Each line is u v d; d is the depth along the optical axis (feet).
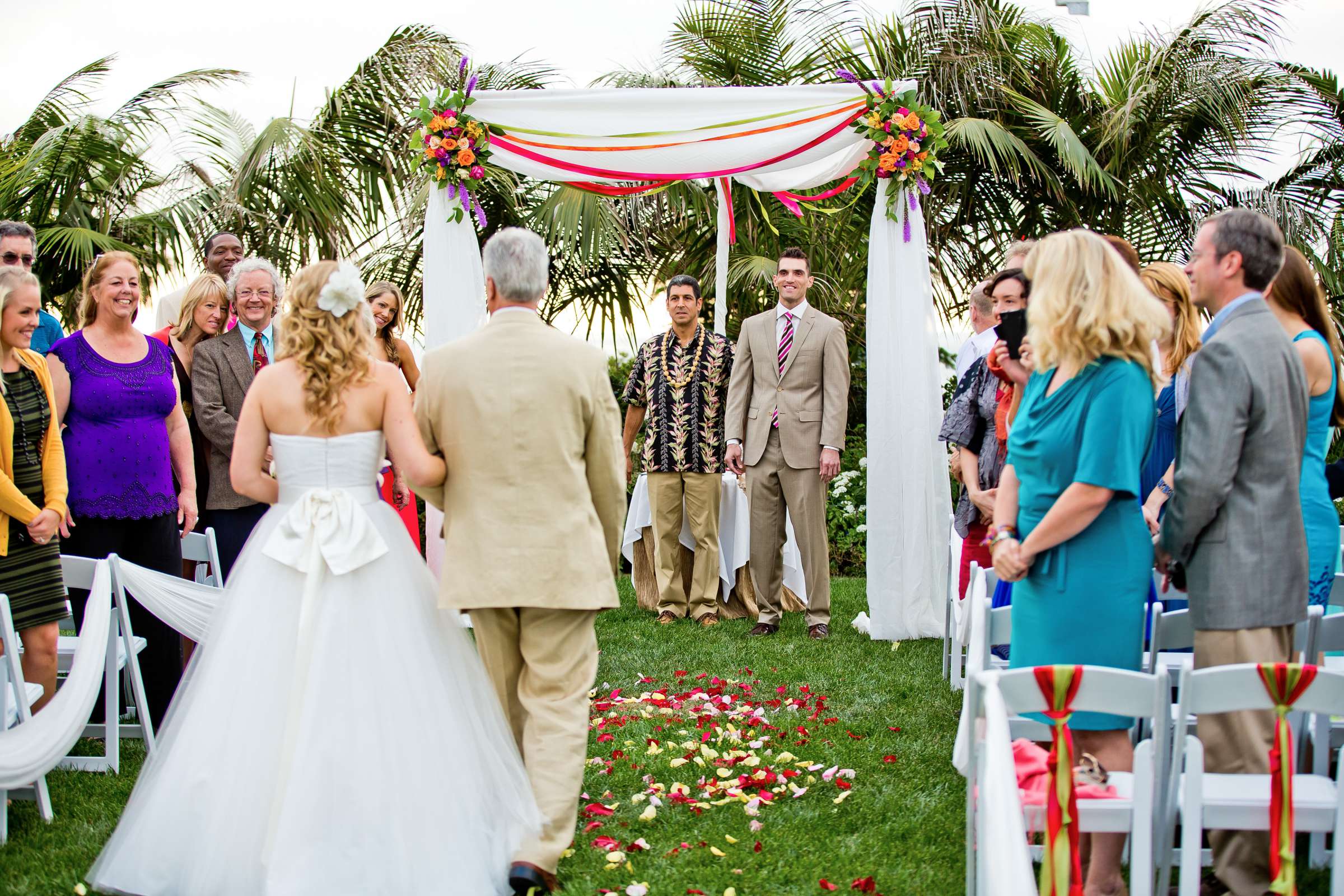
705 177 20.13
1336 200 31.73
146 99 29.76
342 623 9.47
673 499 21.53
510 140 19.99
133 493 13.46
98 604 11.50
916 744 13.39
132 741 13.87
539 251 10.67
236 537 15.01
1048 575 8.98
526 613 10.45
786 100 19.43
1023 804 8.09
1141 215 31.12
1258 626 8.77
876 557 19.35
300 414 9.97
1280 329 8.98
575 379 10.39
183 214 29.25
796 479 19.85
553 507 10.24
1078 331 8.62
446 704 9.73
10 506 11.41
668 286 21.59
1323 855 9.46
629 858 10.28
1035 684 7.65
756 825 10.87
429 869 9.05
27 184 28.17
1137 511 8.93
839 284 31.48
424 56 30.25
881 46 31.63
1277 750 7.57
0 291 11.71
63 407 13.32
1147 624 11.43
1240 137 30.91
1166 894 7.90
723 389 21.47
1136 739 10.71
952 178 30.81
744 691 15.88
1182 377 11.40
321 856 8.88
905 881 9.70
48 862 10.15
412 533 18.79
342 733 9.16
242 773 9.19
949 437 15.40
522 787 9.95
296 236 29.91
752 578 22.30
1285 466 8.82
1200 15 31.12
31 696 11.60
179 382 15.08
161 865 9.16
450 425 10.30
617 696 15.88
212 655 9.66
